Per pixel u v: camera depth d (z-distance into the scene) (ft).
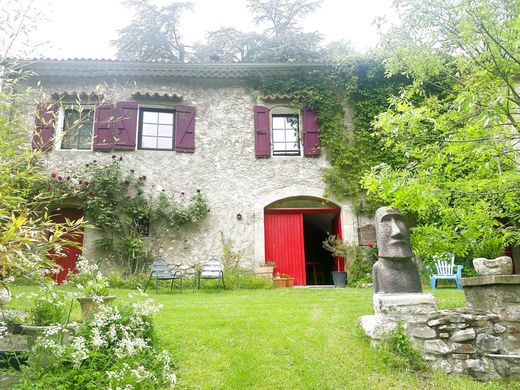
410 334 13.58
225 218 33.58
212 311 17.97
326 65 36.96
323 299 21.56
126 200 32.99
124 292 24.77
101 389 9.39
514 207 14.44
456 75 15.51
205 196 33.78
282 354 13.14
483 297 14.42
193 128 35.40
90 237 32.22
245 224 33.58
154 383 10.27
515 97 12.43
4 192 8.75
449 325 13.55
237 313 17.53
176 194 33.65
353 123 36.27
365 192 34.58
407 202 14.21
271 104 36.86
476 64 13.55
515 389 12.26
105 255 31.96
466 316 13.61
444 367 13.04
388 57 16.39
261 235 33.45
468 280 14.79
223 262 31.99
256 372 11.81
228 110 36.35
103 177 32.22
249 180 34.63
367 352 13.33
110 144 33.78
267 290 27.35
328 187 34.53
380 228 15.47
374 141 35.42
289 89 36.73
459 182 14.06
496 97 11.30
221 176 34.53
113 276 29.14
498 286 13.75
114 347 10.88
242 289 28.55
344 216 33.99
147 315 12.51
